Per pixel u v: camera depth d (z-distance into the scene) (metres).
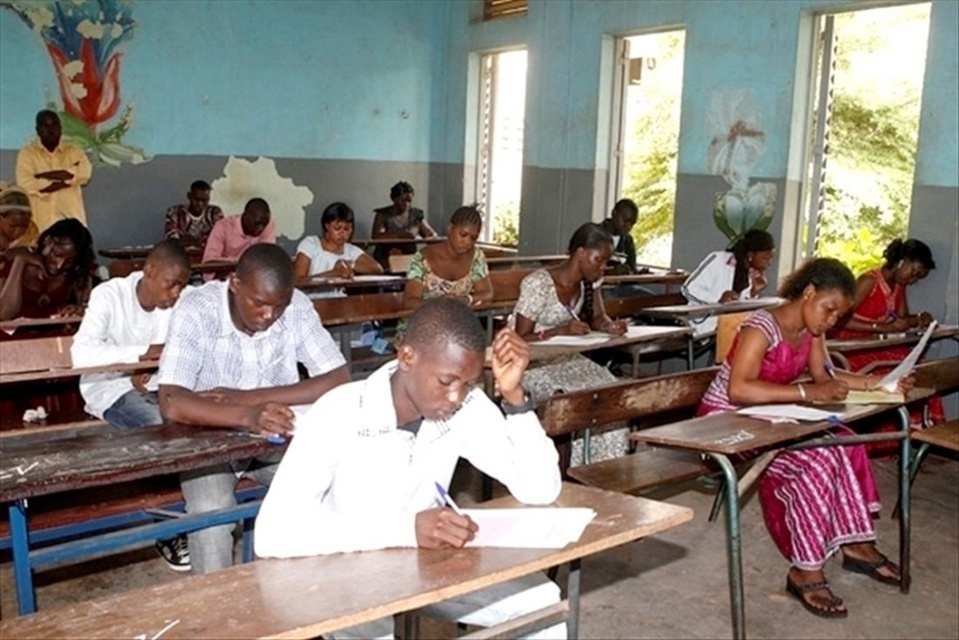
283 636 1.36
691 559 3.47
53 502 2.69
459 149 9.61
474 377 1.68
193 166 8.55
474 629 2.15
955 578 3.38
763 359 3.10
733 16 6.56
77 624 1.40
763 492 3.24
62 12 7.73
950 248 5.37
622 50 7.71
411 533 1.66
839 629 2.96
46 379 3.22
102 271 6.33
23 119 7.68
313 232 9.32
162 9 8.20
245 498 2.81
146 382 3.21
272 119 8.92
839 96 6.64
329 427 1.73
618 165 7.93
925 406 4.79
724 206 6.75
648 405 3.26
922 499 4.25
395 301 4.98
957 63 5.30
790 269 6.45
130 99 8.16
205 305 2.63
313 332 2.82
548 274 4.23
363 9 9.23
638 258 8.64
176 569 3.21
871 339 4.79
